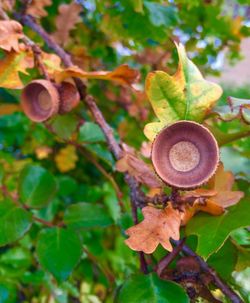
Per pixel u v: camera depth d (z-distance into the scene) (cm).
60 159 29
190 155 13
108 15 26
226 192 14
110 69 31
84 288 28
